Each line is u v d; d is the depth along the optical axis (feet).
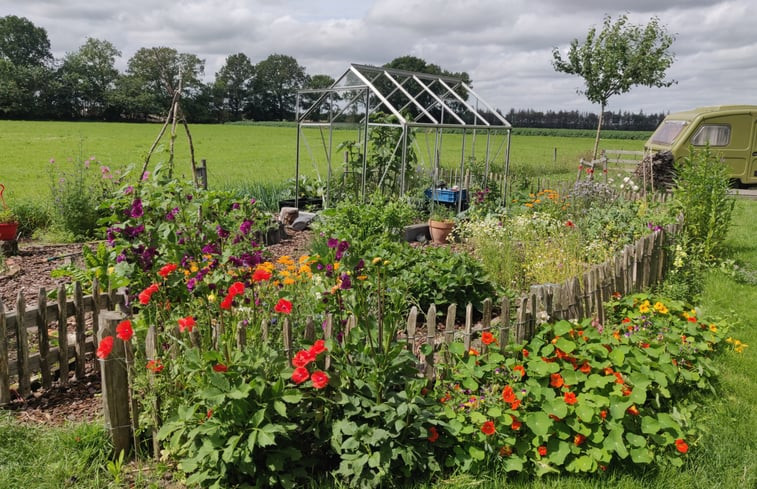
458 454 10.60
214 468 9.59
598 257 24.06
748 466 11.47
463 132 39.37
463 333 13.61
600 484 10.57
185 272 13.70
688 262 24.08
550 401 11.18
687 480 10.91
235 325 11.44
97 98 275.39
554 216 31.55
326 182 41.55
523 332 13.30
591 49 57.31
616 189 37.58
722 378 15.08
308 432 10.46
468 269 20.08
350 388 10.41
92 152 94.48
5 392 12.59
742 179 51.19
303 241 30.86
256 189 40.45
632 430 11.50
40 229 31.73
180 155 95.35
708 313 20.35
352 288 12.19
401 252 21.22
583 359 12.55
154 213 16.17
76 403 13.01
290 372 9.80
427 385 11.98
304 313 13.48
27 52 301.22
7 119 239.09
